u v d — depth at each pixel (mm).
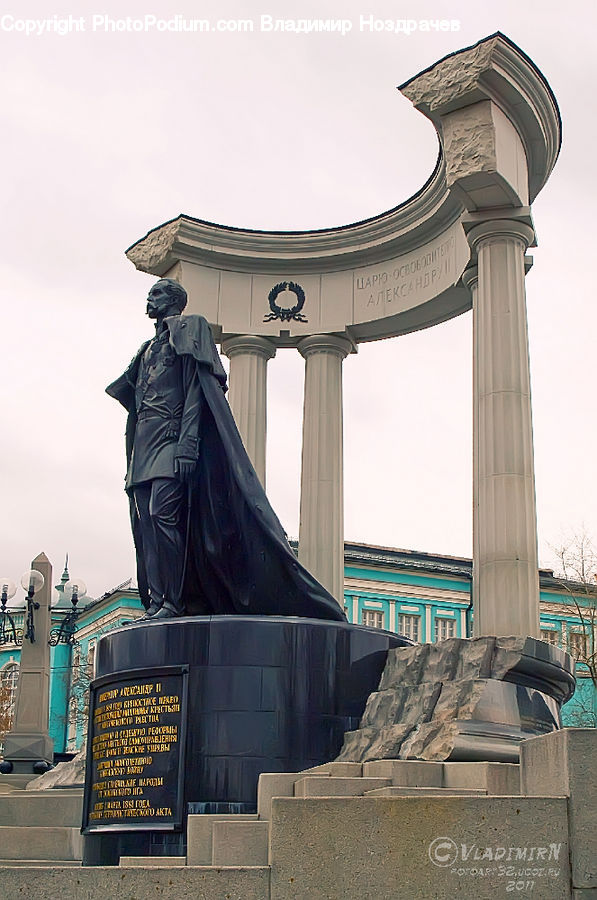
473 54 15672
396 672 10344
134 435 11961
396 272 20344
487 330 16359
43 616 22141
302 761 9891
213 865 7488
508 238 16641
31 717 21469
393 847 6367
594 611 36938
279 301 21000
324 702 10141
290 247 20938
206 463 11609
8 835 11219
